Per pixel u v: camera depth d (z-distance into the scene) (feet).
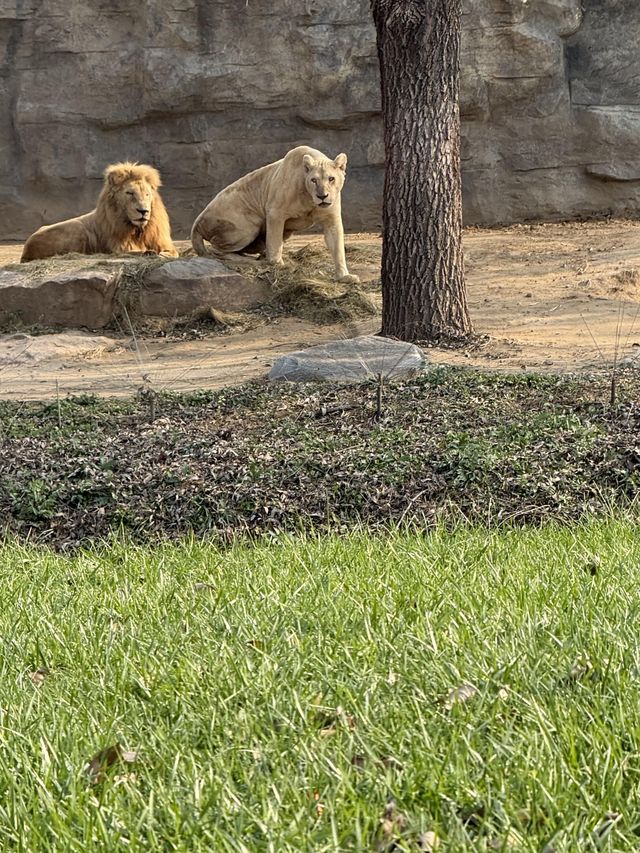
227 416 45.70
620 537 29.30
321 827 14.01
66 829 14.16
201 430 43.86
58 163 99.86
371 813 14.25
